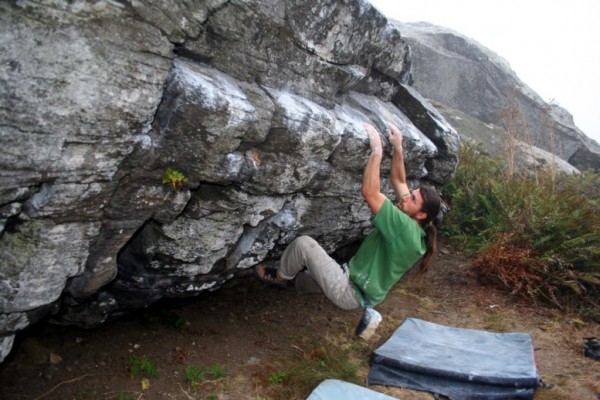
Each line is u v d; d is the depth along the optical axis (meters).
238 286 4.23
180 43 2.10
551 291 4.69
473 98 11.93
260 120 2.54
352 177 3.53
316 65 3.11
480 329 4.25
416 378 3.31
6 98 1.65
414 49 11.63
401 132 4.00
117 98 1.91
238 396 2.94
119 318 3.25
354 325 4.10
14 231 1.99
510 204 5.84
